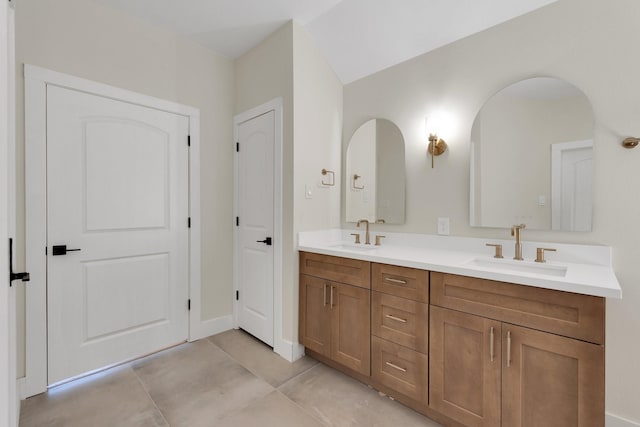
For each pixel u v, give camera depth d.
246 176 2.61
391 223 2.27
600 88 1.46
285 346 2.22
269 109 2.35
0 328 0.66
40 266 1.77
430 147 2.04
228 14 2.12
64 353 1.87
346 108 2.56
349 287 1.89
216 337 2.56
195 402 1.71
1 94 0.67
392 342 1.68
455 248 1.95
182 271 2.43
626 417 1.40
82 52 1.93
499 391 1.30
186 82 2.43
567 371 1.15
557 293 1.16
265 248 2.42
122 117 2.10
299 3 2.02
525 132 1.68
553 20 1.58
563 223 1.57
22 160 1.71
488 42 1.80
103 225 2.02
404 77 2.20
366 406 1.68
